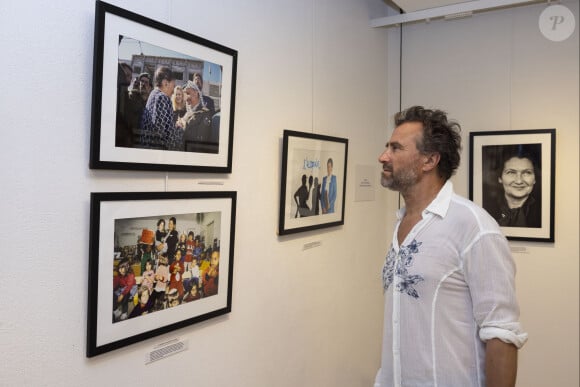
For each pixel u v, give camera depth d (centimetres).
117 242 149
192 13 177
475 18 333
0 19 120
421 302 160
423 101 354
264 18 219
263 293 224
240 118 205
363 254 330
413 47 358
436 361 156
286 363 243
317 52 266
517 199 315
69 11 136
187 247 175
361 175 324
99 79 140
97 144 141
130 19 148
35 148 128
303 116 253
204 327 190
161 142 162
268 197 224
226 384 202
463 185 337
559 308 305
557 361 306
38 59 128
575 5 301
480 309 149
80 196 140
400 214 191
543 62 311
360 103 321
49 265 133
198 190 183
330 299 287
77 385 141
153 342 167
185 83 171
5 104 121
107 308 147
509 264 152
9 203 123
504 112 324
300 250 254
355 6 313
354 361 318
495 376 144
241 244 208
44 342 132
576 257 301
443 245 158
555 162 304
